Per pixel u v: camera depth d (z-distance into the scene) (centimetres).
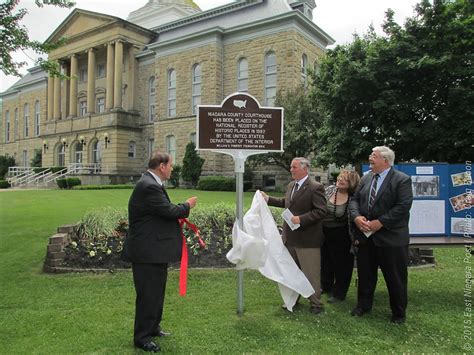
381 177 480
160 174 415
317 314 484
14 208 1429
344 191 543
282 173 2634
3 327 442
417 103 1273
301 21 2728
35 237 895
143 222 394
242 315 479
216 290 570
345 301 539
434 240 547
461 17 1237
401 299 455
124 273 640
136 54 3694
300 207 498
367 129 1486
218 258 707
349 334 429
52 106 4406
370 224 455
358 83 1339
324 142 1650
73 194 2133
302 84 2364
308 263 493
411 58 1241
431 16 1243
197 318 470
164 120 3256
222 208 862
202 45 3045
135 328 396
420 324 455
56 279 612
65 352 385
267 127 495
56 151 4156
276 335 424
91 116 3756
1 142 5641
